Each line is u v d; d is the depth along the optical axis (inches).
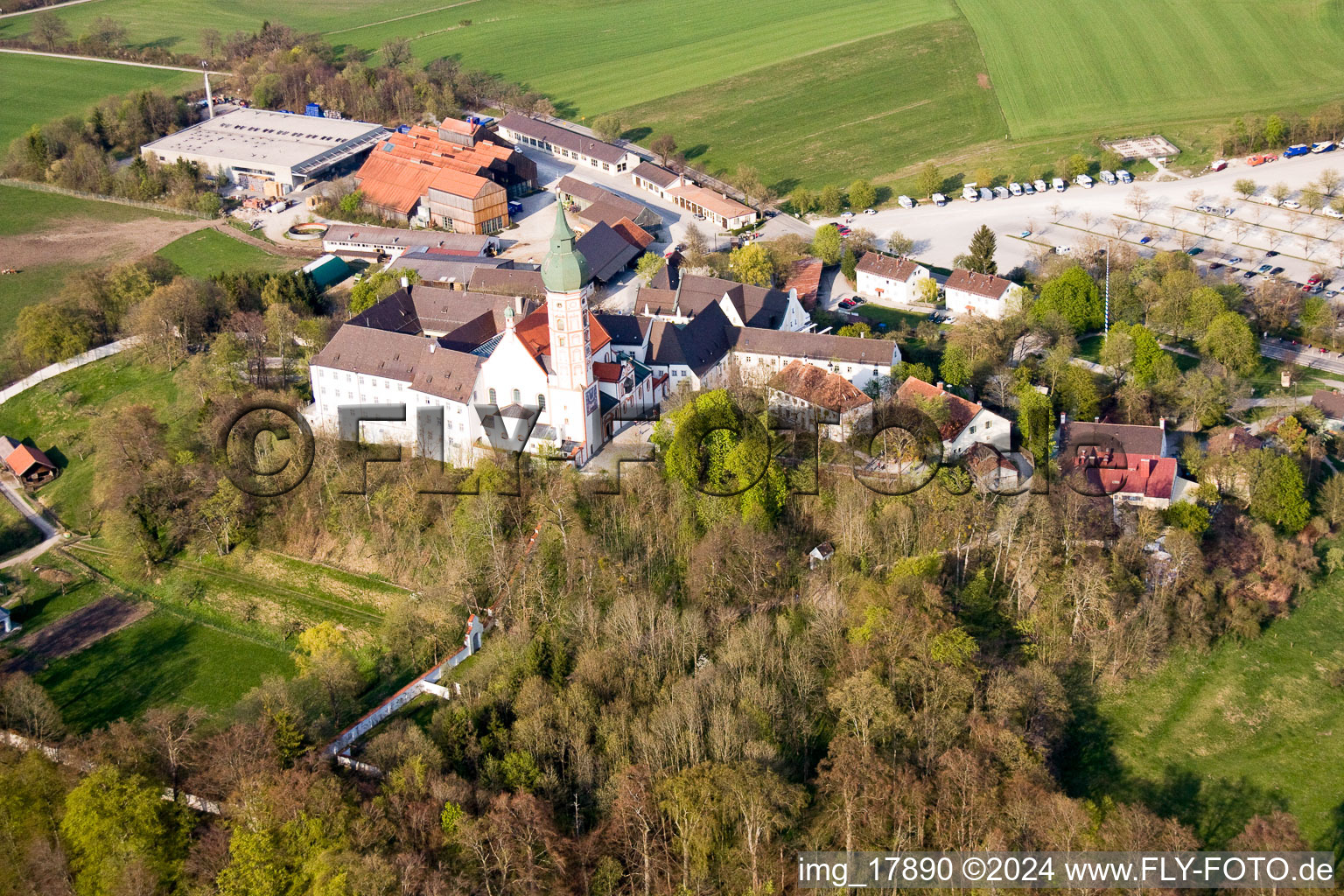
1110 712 7819.9
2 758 7623.0
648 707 7445.9
